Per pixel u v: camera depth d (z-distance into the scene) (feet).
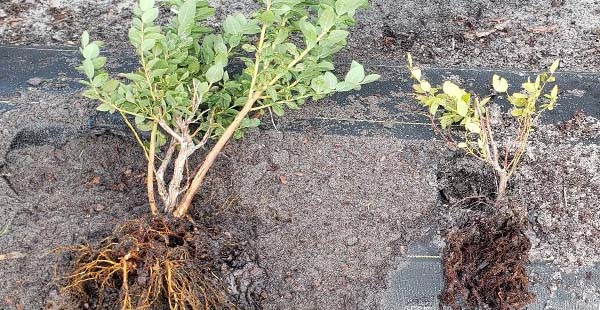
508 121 4.73
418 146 4.60
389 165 4.51
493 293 4.15
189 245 3.98
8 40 5.19
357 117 4.72
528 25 5.50
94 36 5.24
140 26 3.79
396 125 4.69
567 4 5.65
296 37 5.24
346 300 4.11
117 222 4.13
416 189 4.43
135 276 3.85
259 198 4.35
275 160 4.49
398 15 5.56
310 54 4.17
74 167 4.42
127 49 5.11
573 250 4.26
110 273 3.81
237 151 4.51
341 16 3.83
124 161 4.48
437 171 4.53
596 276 4.20
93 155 4.49
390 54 5.23
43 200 4.24
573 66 5.18
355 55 5.19
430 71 5.05
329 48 4.04
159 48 3.89
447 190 4.46
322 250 4.22
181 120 3.97
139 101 3.88
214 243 4.09
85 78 4.85
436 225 4.34
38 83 4.80
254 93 4.06
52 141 4.57
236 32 3.98
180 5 4.00
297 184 4.42
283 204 4.34
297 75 4.05
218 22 5.38
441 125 4.63
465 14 5.59
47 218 4.14
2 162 4.37
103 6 5.52
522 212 4.26
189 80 4.17
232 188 4.38
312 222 4.30
